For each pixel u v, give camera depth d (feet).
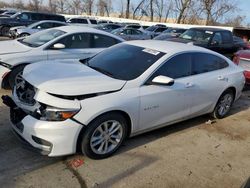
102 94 12.98
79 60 17.21
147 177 12.67
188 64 16.76
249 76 26.96
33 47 23.63
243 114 21.93
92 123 12.64
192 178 12.98
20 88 13.83
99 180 12.13
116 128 13.67
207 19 150.92
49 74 13.62
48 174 12.19
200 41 37.09
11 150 13.61
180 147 15.60
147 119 14.76
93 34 26.35
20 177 11.85
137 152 14.53
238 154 15.62
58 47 23.71
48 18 65.82
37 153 13.55
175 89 15.60
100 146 13.32
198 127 18.51
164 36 45.91
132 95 13.73
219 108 19.75
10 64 21.75
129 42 17.69
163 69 15.28
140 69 14.78
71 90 12.30
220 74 18.75
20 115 13.21
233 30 102.53
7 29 60.90
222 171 13.80
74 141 12.32
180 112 16.49
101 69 15.16
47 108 12.09
